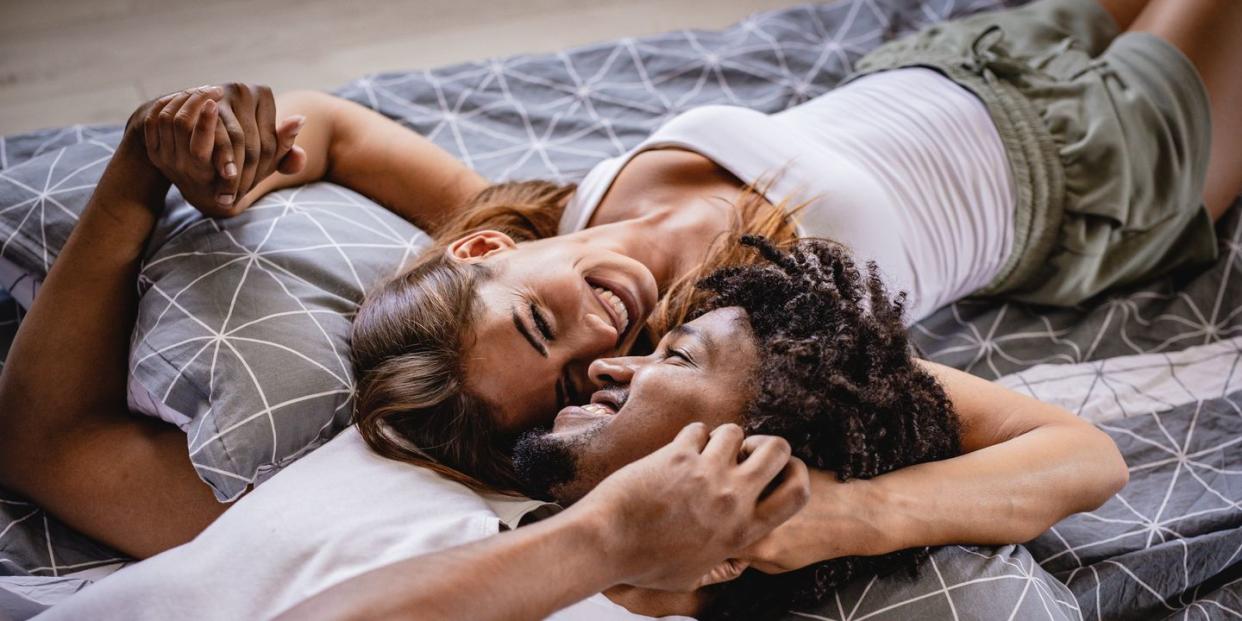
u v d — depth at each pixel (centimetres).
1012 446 96
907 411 88
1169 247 141
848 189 116
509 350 93
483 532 81
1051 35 149
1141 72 136
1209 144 137
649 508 68
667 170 123
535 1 235
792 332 85
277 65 214
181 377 94
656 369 84
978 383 106
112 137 126
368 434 92
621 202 123
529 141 152
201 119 97
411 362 93
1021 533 93
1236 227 144
